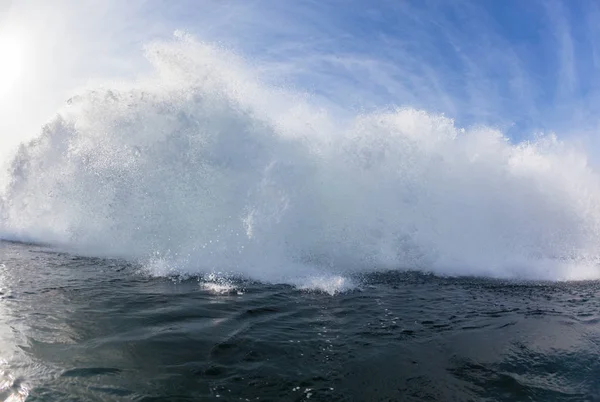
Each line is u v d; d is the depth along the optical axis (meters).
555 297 6.84
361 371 3.70
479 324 5.17
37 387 3.08
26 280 5.93
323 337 4.44
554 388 3.57
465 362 4.01
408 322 5.12
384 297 6.28
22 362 3.44
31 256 7.64
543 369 3.93
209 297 5.66
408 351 4.20
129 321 4.51
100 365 3.46
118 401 2.96
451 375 3.73
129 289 5.80
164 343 3.98
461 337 4.68
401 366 3.85
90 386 3.13
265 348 4.04
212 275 6.85
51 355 3.60
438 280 7.75
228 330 4.44
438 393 3.40
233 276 6.89
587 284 7.92
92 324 4.37
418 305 5.93
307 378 3.51
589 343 4.65
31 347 3.72
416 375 3.69
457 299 6.39
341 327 4.80
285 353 3.96
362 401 3.21
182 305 5.20
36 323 4.29
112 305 5.03
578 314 5.82
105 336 4.07
